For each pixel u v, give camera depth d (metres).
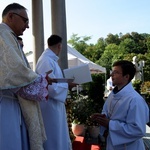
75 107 6.26
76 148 5.14
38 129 2.35
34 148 2.30
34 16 8.87
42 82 2.34
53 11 7.39
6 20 2.42
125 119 2.60
